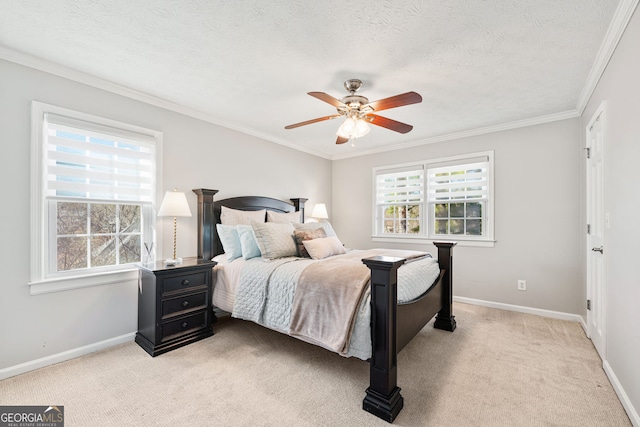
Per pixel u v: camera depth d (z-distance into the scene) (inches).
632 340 64.7
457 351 98.0
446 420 64.6
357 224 200.8
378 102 86.0
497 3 63.2
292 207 174.9
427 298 97.7
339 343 73.0
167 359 92.4
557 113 128.6
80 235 97.2
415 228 176.1
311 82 101.0
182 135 124.0
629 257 66.6
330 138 168.6
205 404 69.8
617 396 72.6
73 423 63.2
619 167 72.9
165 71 94.2
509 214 142.6
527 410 67.8
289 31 73.6
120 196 106.7
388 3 63.4
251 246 117.0
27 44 79.5
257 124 145.4
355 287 77.1
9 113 82.7
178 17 68.7
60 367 87.1
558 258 130.8
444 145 163.5
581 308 124.5
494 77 96.7
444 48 80.4
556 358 92.7
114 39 77.5
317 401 71.2
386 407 64.9
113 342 102.0
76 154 95.9
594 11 65.6
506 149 143.7
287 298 90.4
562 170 130.0
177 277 101.3
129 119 107.7
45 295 88.7
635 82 62.5
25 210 85.3
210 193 129.3
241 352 97.6
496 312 138.9
